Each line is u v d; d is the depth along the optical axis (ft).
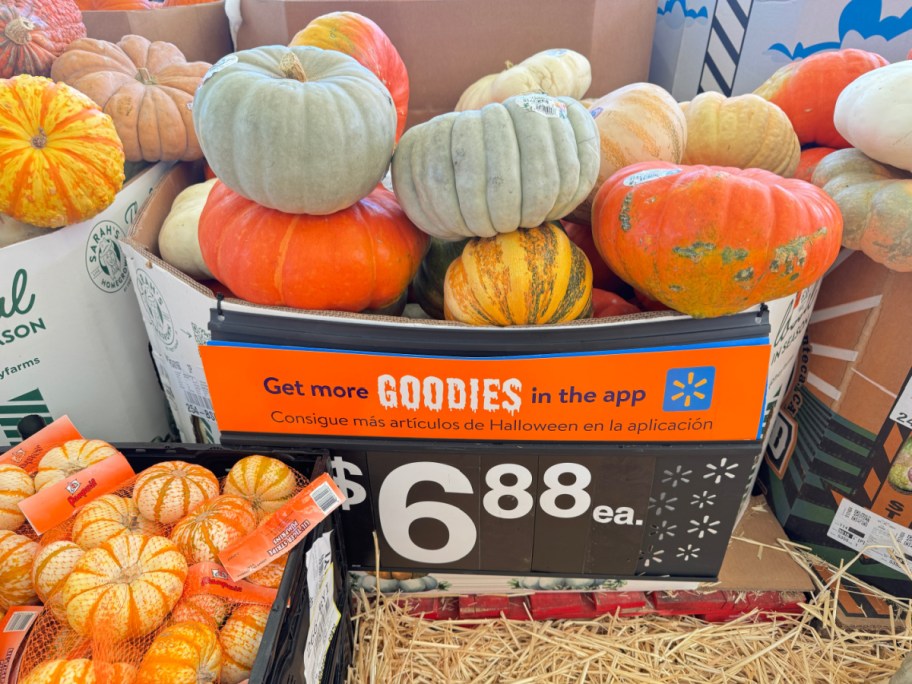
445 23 5.39
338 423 3.68
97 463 3.70
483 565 4.33
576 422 3.53
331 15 4.55
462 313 3.38
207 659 3.02
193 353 3.97
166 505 3.52
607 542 4.12
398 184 3.27
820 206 3.08
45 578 3.22
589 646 4.28
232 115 2.99
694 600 4.41
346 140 3.02
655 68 7.00
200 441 4.78
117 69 5.05
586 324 3.27
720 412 3.46
